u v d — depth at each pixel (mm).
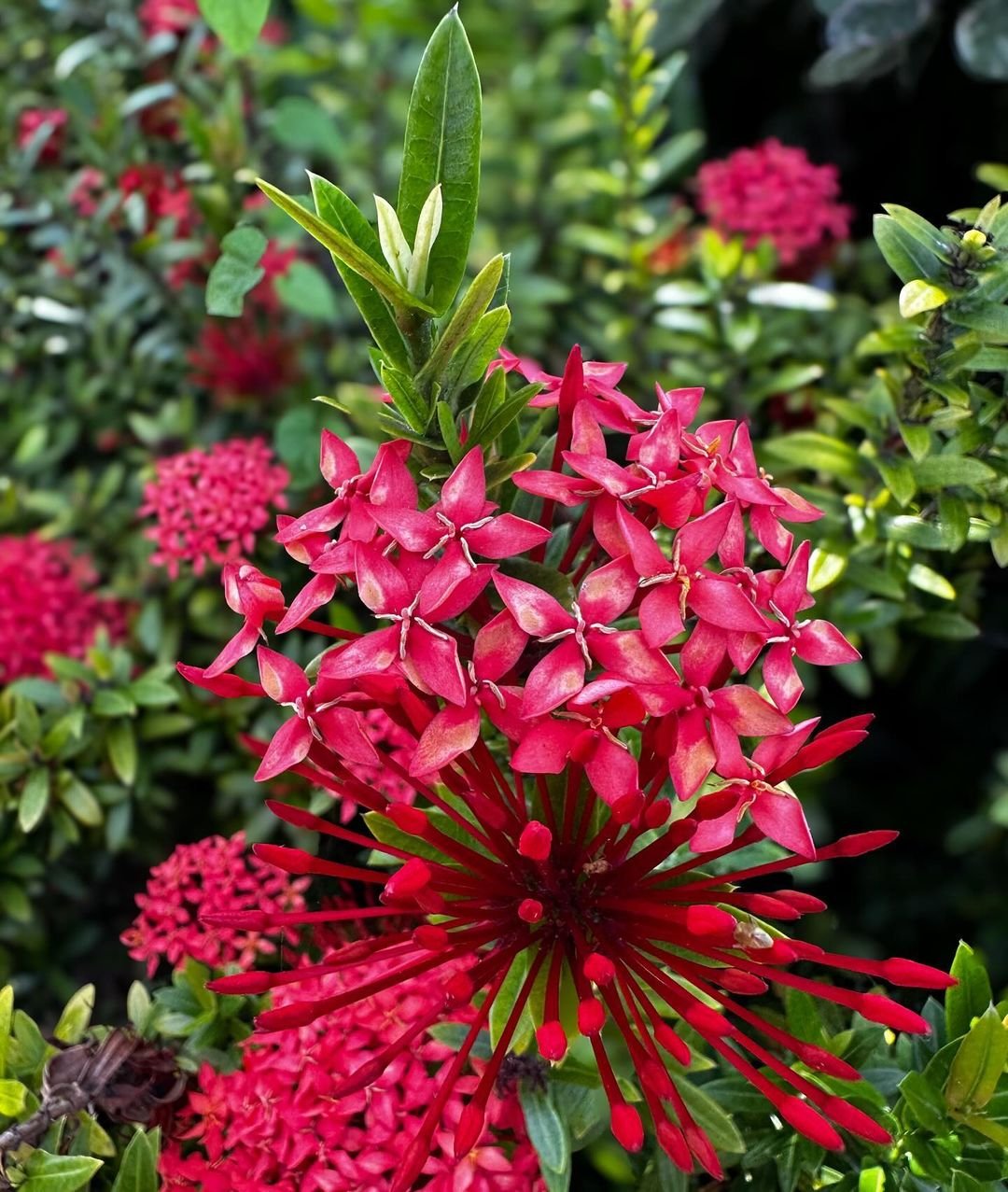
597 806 344
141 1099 362
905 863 576
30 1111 361
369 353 338
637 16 518
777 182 506
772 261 500
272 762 313
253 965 400
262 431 524
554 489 317
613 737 303
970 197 614
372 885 402
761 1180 362
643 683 302
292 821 328
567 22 833
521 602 305
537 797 344
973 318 377
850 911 562
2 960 451
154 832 471
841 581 425
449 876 324
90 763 445
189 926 389
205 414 548
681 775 304
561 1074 355
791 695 316
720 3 618
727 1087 359
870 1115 344
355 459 334
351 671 303
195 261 525
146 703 442
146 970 456
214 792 482
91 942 465
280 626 315
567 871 332
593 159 667
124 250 520
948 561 443
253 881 391
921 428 399
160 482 447
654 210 597
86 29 643
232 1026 382
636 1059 314
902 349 407
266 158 566
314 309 478
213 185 518
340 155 552
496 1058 320
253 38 411
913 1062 366
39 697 439
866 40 501
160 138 578
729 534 320
